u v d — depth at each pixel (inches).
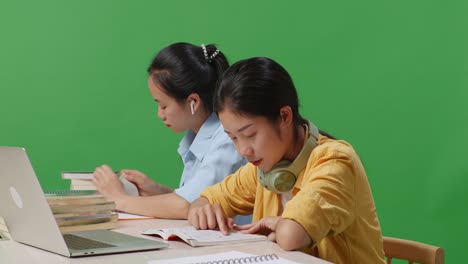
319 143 61.1
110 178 81.1
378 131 109.8
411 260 62.6
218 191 71.7
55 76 118.0
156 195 82.4
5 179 54.2
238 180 71.1
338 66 111.3
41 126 118.3
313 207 54.2
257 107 56.6
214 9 116.2
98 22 117.6
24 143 118.2
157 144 118.3
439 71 106.8
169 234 57.3
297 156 60.2
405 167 108.9
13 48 117.5
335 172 56.8
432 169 107.7
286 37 113.6
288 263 46.9
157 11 117.3
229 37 115.8
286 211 54.8
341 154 58.4
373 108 110.0
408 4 107.7
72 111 118.3
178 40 117.1
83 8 117.5
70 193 64.8
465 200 106.0
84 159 118.8
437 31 106.7
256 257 48.5
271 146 58.0
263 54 114.8
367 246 59.9
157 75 84.7
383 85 109.3
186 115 85.4
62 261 48.9
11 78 117.8
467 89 105.5
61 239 50.0
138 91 118.2
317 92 112.4
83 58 118.0
